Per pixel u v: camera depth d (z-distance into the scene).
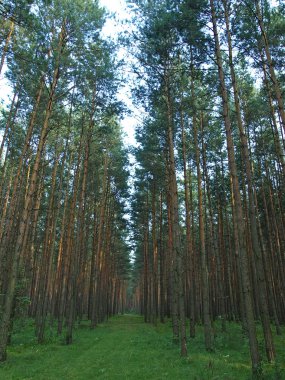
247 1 11.15
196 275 27.02
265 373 8.38
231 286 27.31
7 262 19.44
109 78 17.44
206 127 19.52
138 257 57.16
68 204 29.20
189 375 8.91
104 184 28.08
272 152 20.81
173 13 11.54
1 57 14.85
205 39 11.46
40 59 13.68
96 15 14.79
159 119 16.78
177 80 15.34
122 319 38.91
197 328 22.28
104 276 34.97
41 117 18.20
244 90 19.03
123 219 35.22
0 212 24.17
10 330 15.58
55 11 14.45
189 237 20.42
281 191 23.67
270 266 25.59
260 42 11.75
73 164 26.14
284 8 11.62
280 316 24.61
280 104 9.79
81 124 21.03
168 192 24.88
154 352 12.93
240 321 24.98
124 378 8.96
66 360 12.09
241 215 9.50
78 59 15.66
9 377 9.45
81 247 29.22
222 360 10.76
